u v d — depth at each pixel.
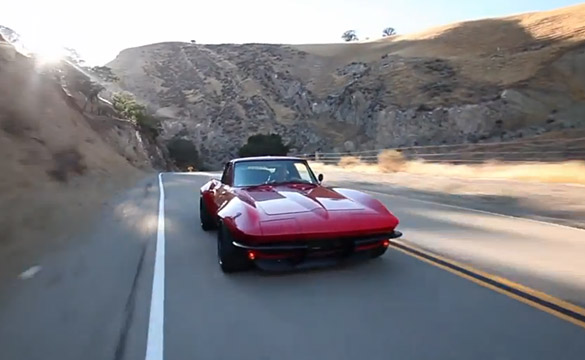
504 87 51.53
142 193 17.81
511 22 75.25
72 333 4.02
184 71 92.25
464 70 59.31
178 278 5.61
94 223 10.18
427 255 6.25
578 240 7.18
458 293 4.67
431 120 51.50
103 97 62.66
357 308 4.35
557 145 33.66
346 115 65.50
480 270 5.45
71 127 25.31
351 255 5.43
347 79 75.19
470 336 3.64
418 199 13.03
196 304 4.64
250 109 76.62
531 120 46.56
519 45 62.56
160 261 6.52
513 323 3.86
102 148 30.22
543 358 3.24
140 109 63.03
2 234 8.02
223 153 70.81
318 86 77.38
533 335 3.62
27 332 4.05
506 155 32.75
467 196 13.32
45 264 6.48
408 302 4.45
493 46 66.06
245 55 94.81
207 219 8.77
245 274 5.69
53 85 29.77
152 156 60.62
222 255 5.63
